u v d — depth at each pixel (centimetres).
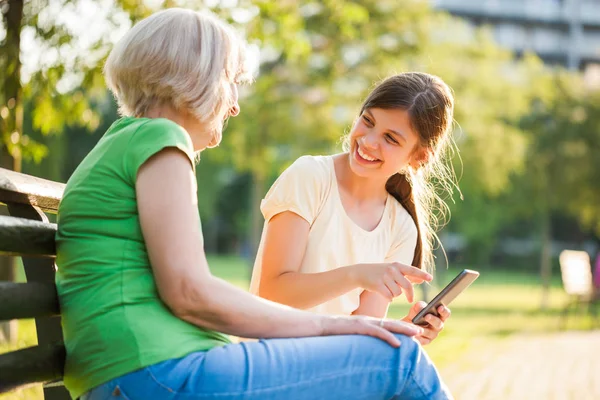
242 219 5962
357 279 276
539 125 2589
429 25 1783
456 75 2120
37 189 243
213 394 202
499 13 7706
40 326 244
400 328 226
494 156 2181
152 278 215
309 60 1675
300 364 211
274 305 221
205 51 237
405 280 268
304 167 315
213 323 213
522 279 4497
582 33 7762
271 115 1738
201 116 238
